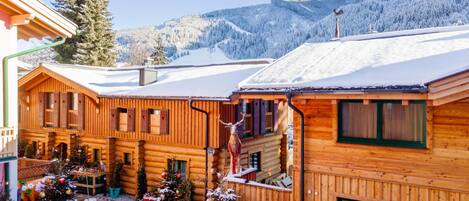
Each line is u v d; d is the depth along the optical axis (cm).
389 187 874
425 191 834
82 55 3559
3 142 855
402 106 866
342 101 936
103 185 1728
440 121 816
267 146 1798
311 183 979
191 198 1509
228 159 1515
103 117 1772
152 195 1530
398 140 870
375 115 898
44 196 1283
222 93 1444
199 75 1770
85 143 1841
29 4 893
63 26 1015
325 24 10488
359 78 846
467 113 789
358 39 1191
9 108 884
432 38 1012
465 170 792
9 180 878
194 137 1524
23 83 1925
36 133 1988
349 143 920
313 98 891
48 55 4831
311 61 1055
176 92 1559
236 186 1121
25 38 1098
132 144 1698
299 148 997
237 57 12175
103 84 1880
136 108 1684
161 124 1603
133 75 2045
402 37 1094
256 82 999
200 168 1531
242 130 1584
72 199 1403
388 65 880
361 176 905
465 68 701
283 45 11206
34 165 1507
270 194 1053
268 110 1831
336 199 943
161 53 5075
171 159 1606
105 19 3869
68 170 1680
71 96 1919
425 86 725
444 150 812
